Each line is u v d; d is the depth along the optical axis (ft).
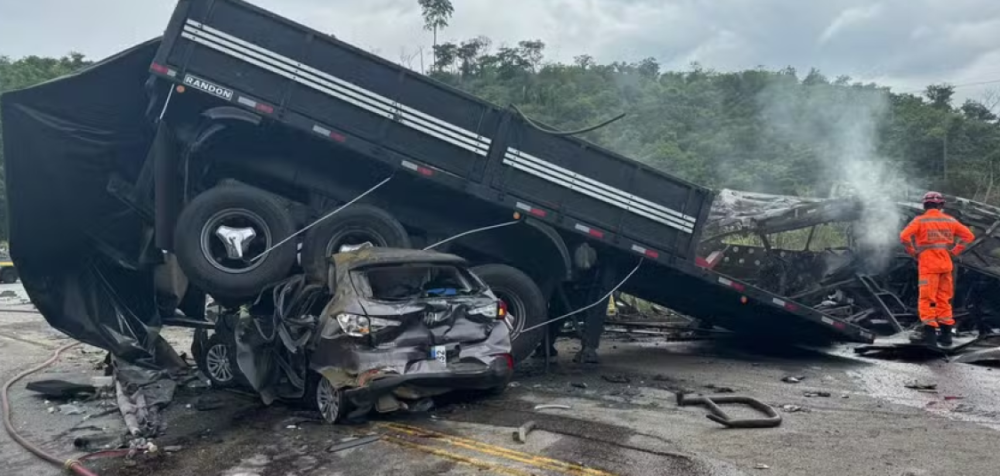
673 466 16.21
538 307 29.63
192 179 28.78
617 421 20.65
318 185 29.48
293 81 26.73
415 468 16.66
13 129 27.09
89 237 30.04
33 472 17.57
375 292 23.24
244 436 20.27
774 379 28.04
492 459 17.07
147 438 20.16
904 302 42.37
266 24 26.55
